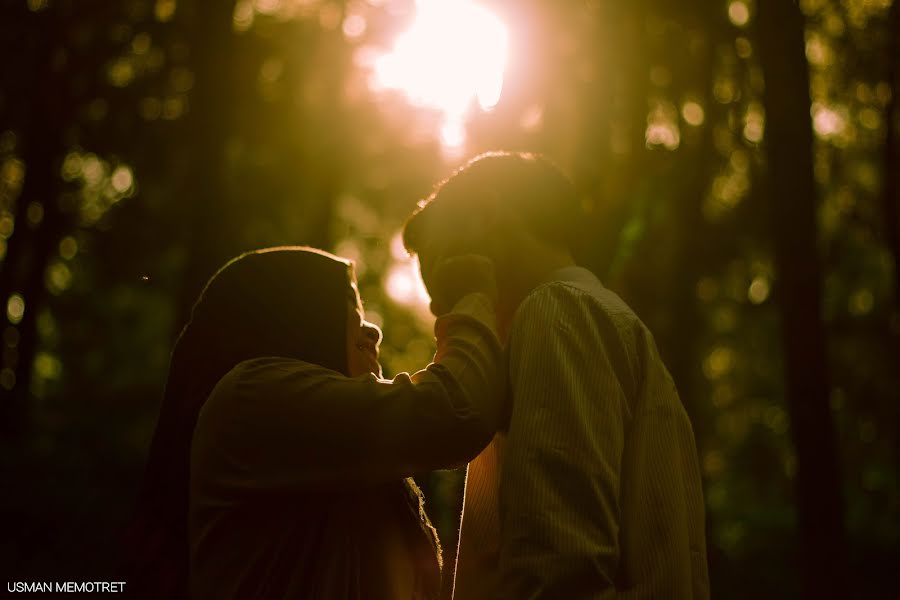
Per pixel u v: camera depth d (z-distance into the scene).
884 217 13.56
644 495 1.88
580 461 1.78
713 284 17.83
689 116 12.48
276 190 18.48
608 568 1.74
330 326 2.13
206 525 1.92
